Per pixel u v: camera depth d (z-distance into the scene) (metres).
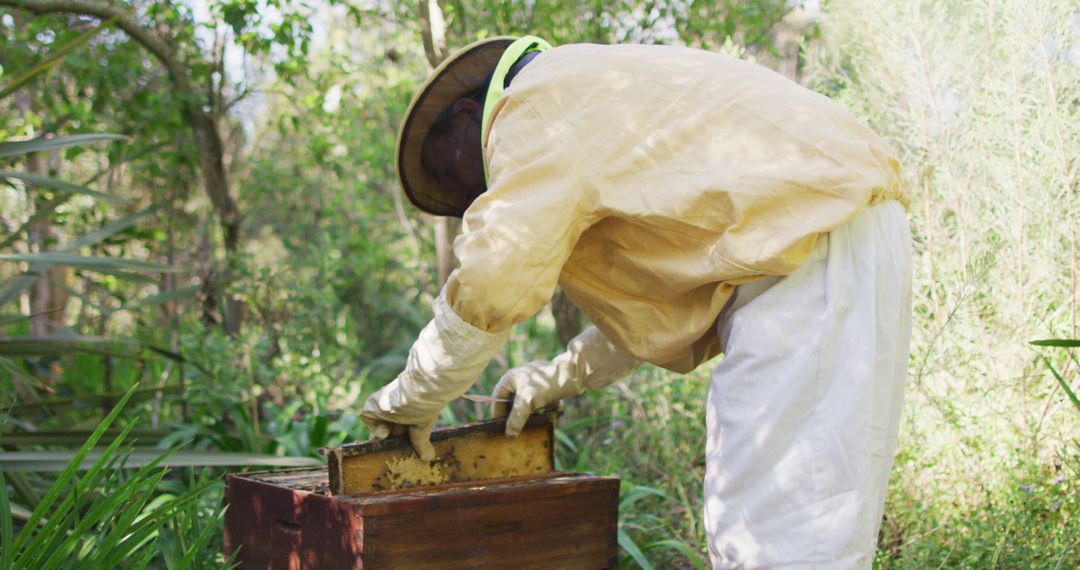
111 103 4.24
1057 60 2.44
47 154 4.64
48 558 1.75
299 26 3.79
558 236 1.52
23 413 3.37
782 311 1.52
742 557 1.53
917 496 2.51
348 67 4.70
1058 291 2.47
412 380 1.67
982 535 2.25
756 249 1.49
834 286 1.50
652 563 2.67
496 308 1.51
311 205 6.03
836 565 1.45
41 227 4.40
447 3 3.58
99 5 3.87
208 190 4.39
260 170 5.34
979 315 2.58
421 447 1.84
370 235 6.24
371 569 1.61
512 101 1.62
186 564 1.82
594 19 3.60
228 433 3.67
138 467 2.61
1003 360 2.51
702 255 1.56
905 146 2.79
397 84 4.71
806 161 1.52
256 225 6.14
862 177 1.51
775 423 1.49
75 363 4.57
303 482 1.92
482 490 1.75
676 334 1.70
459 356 1.60
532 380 1.98
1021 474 2.32
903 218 1.63
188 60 4.22
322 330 4.27
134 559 2.08
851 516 1.45
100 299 5.14
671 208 1.52
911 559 2.30
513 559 1.78
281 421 3.72
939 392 2.58
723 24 3.55
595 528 1.89
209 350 3.64
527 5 3.67
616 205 1.54
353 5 4.02
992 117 2.56
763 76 1.65
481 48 1.84
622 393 3.52
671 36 3.73
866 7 2.85
